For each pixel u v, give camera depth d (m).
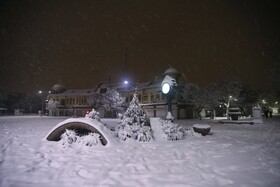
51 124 21.61
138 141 9.67
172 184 4.21
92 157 6.54
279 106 51.97
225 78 38.19
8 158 6.33
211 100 37.06
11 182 4.30
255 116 23.64
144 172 5.00
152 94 40.94
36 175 4.75
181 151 7.60
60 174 4.82
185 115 39.97
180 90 39.47
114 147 8.11
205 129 12.34
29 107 77.81
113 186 4.09
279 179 4.52
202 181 4.39
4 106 71.75
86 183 4.25
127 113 10.83
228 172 5.03
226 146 8.69
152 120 11.81
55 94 63.22
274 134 13.23
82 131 9.85
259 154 7.09
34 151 7.34
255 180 4.46
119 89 49.72
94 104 47.06
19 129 15.77
